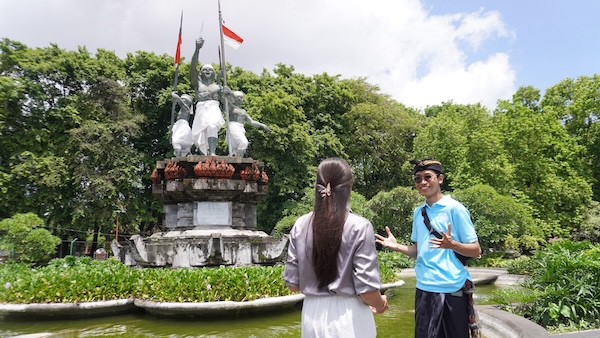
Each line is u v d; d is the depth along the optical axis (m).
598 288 5.36
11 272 8.34
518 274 11.16
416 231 3.50
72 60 23.70
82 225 22.89
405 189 20.27
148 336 5.37
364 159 30.39
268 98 23.94
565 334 4.51
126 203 24.20
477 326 3.20
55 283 6.56
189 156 9.44
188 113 10.70
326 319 2.25
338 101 29.81
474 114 27.12
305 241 2.35
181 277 6.48
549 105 31.27
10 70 22.89
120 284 6.75
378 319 6.23
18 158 22.25
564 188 25.73
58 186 22.31
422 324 3.24
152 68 26.45
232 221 9.58
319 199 2.35
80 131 22.11
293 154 24.58
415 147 28.19
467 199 18.30
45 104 23.75
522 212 18.28
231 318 6.22
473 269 13.15
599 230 24.69
